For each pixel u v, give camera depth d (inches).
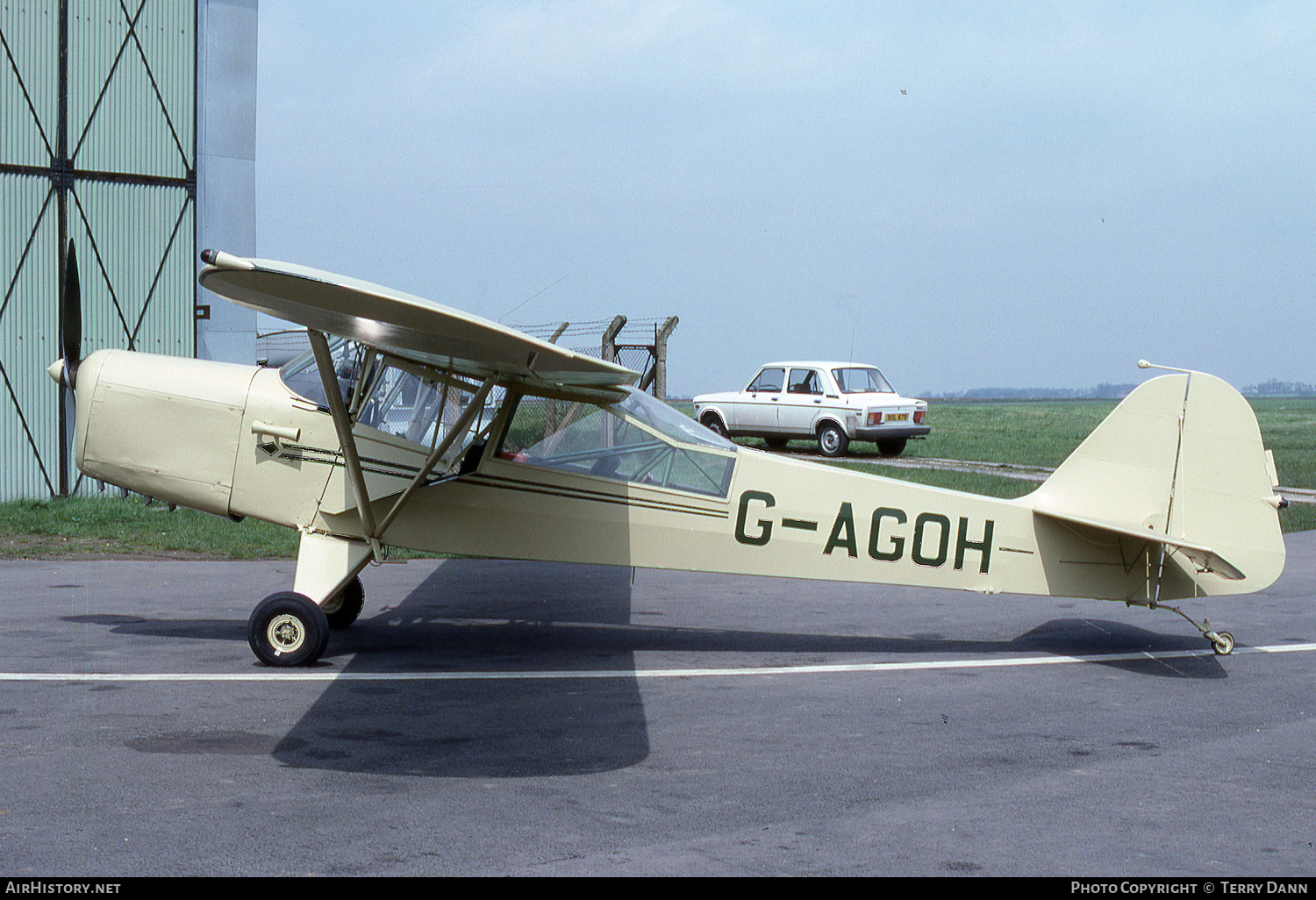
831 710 220.2
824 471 270.5
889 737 201.3
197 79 620.7
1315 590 374.0
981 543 271.9
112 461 266.7
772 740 198.1
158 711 206.4
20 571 361.1
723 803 164.7
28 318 576.7
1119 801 168.2
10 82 566.9
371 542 257.8
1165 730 208.5
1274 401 4719.5
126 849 141.9
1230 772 183.3
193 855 140.3
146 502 520.1
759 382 925.8
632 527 267.0
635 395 271.1
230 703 214.4
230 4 774.5
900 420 862.5
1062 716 218.1
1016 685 243.3
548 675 245.9
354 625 298.4
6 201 568.7
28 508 491.8
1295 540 495.8
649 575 392.2
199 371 269.7
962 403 4392.2
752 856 144.1
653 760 185.5
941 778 178.1
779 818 158.9
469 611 321.1
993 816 161.0
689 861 142.0
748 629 301.7
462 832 150.7
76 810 155.5
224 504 264.7
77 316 289.6
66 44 580.4
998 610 334.6
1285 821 160.6
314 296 191.6
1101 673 255.8
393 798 163.5
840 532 269.4
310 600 246.1
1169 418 271.6
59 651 254.2
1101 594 275.3
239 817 154.3
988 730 207.2
